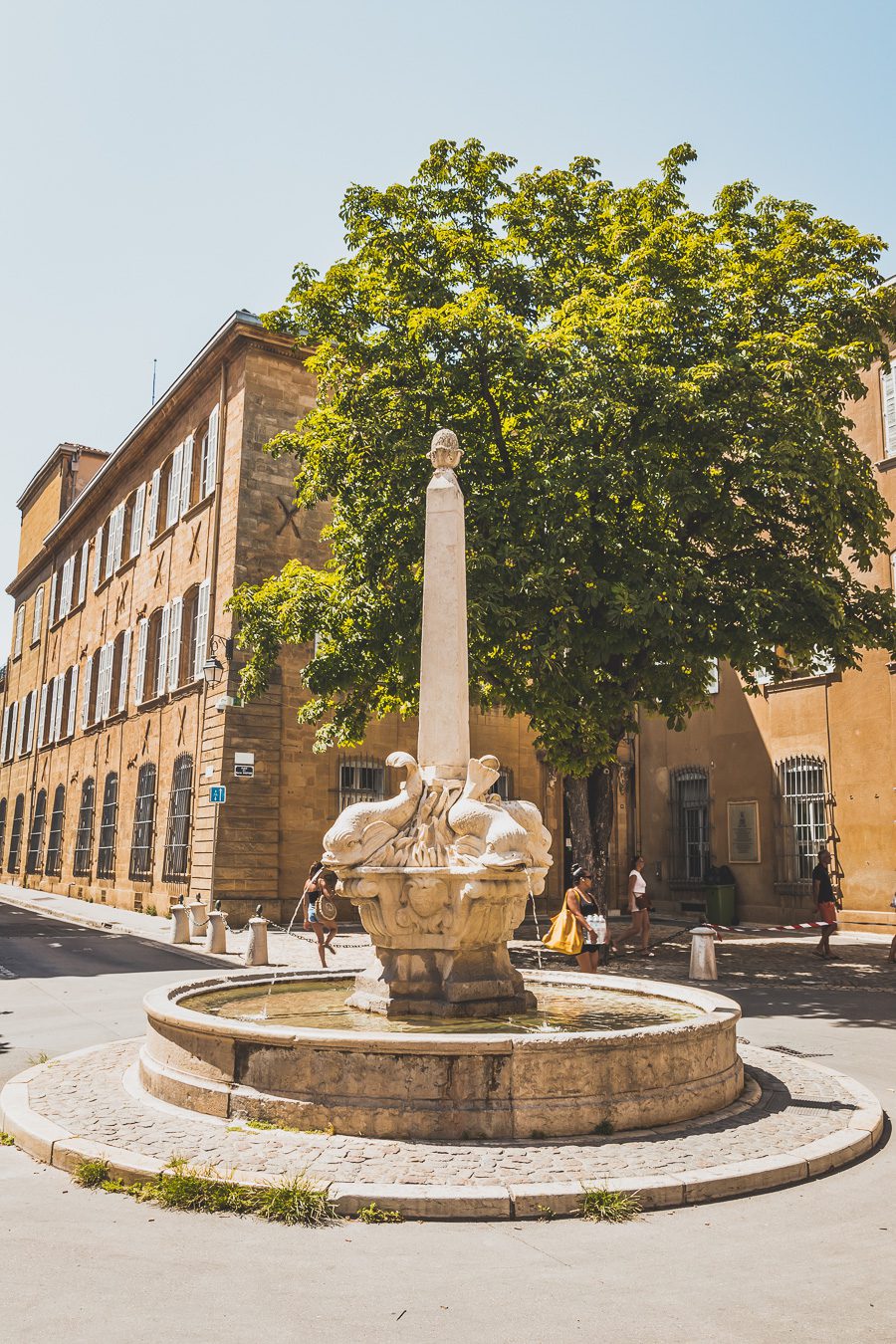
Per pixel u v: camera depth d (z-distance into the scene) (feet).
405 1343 12.57
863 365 52.95
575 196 60.54
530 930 78.43
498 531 50.31
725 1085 23.16
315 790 77.77
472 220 59.62
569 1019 26.81
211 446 86.43
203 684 80.79
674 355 52.19
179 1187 17.20
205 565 85.20
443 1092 20.16
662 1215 17.22
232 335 81.92
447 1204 16.88
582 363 49.37
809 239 56.08
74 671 130.21
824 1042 33.37
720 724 90.12
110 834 105.91
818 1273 14.78
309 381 83.71
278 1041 21.01
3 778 165.99
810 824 80.43
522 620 49.93
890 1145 21.58
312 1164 18.40
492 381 55.16
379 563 54.08
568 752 55.42
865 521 54.24
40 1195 17.88
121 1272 14.64
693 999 29.01
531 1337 12.76
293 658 78.48
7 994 42.86
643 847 98.27
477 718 87.81
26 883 142.20
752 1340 12.70
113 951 60.34
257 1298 13.83
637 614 49.03
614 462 48.80
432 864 26.81
